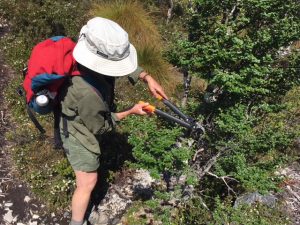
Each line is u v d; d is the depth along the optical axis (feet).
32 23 9.73
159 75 9.50
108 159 7.05
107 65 4.68
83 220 6.07
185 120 5.55
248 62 5.30
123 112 5.45
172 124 5.97
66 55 4.88
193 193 6.06
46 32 9.71
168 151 5.48
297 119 6.91
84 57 4.67
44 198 6.44
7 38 9.59
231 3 5.36
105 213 6.39
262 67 5.16
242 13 5.16
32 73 4.86
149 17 11.53
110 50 4.60
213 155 5.96
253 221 5.33
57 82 4.87
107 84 5.02
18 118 7.62
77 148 5.43
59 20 10.01
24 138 7.16
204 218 5.97
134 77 5.67
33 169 6.76
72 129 5.35
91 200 6.52
